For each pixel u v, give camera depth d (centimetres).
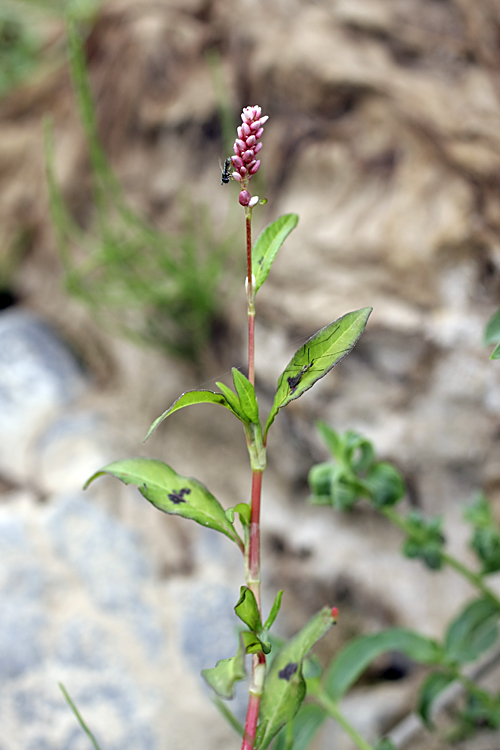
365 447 55
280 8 88
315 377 41
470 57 77
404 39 81
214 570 81
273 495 86
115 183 82
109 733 67
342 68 81
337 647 77
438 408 71
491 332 48
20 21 126
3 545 80
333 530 81
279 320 78
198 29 95
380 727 69
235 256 85
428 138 76
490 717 57
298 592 81
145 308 92
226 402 41
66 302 104
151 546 82
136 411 94
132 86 99
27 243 110
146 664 72
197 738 68
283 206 82
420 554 57
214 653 73
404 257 73
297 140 82
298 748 53
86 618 75
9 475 89
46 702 69
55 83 114
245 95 87
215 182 90
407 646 56
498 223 69
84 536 81
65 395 97
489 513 59
